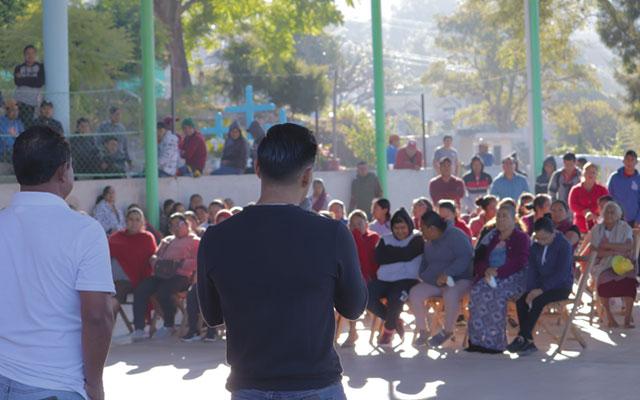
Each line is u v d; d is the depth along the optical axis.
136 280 9.42
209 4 33.25
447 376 6.53
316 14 33.94
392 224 8.35
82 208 12.66
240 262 2.48
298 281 2.45
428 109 86.69
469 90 60.62
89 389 2.68
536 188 15.05
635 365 6.80
